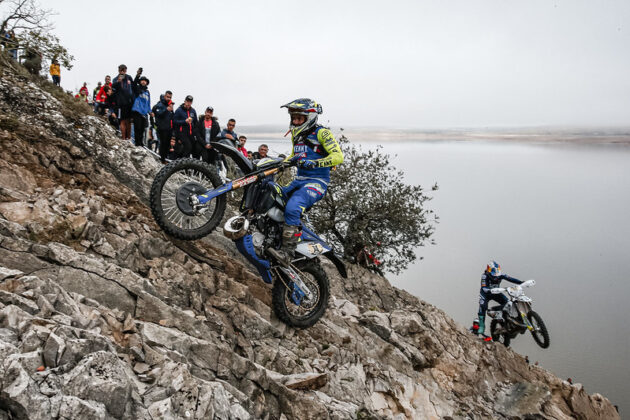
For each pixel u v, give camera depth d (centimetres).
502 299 1200
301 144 541
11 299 307
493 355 1007
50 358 269
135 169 769
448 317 1093
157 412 302
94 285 404
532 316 1124
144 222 575
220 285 580
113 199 605
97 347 298
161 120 970
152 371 337
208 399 336
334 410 503
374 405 634
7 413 234
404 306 1263
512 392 906
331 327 725
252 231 536
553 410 873
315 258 614
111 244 482
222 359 427
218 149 518
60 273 393
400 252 1708
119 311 387
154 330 392
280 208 546
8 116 621
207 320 491
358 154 1650
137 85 1016
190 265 561
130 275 434
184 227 554
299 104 530
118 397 277
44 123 695
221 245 713
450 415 753
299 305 617
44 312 313
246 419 372
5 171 512
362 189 1625
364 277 1294
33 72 973
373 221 1653
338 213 1630
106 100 1045
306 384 527
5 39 937
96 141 760
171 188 652
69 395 258
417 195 1669
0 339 264
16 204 457
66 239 448
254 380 448
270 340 580
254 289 652
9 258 376
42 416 239
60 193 511
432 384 807
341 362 661
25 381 243
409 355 812
